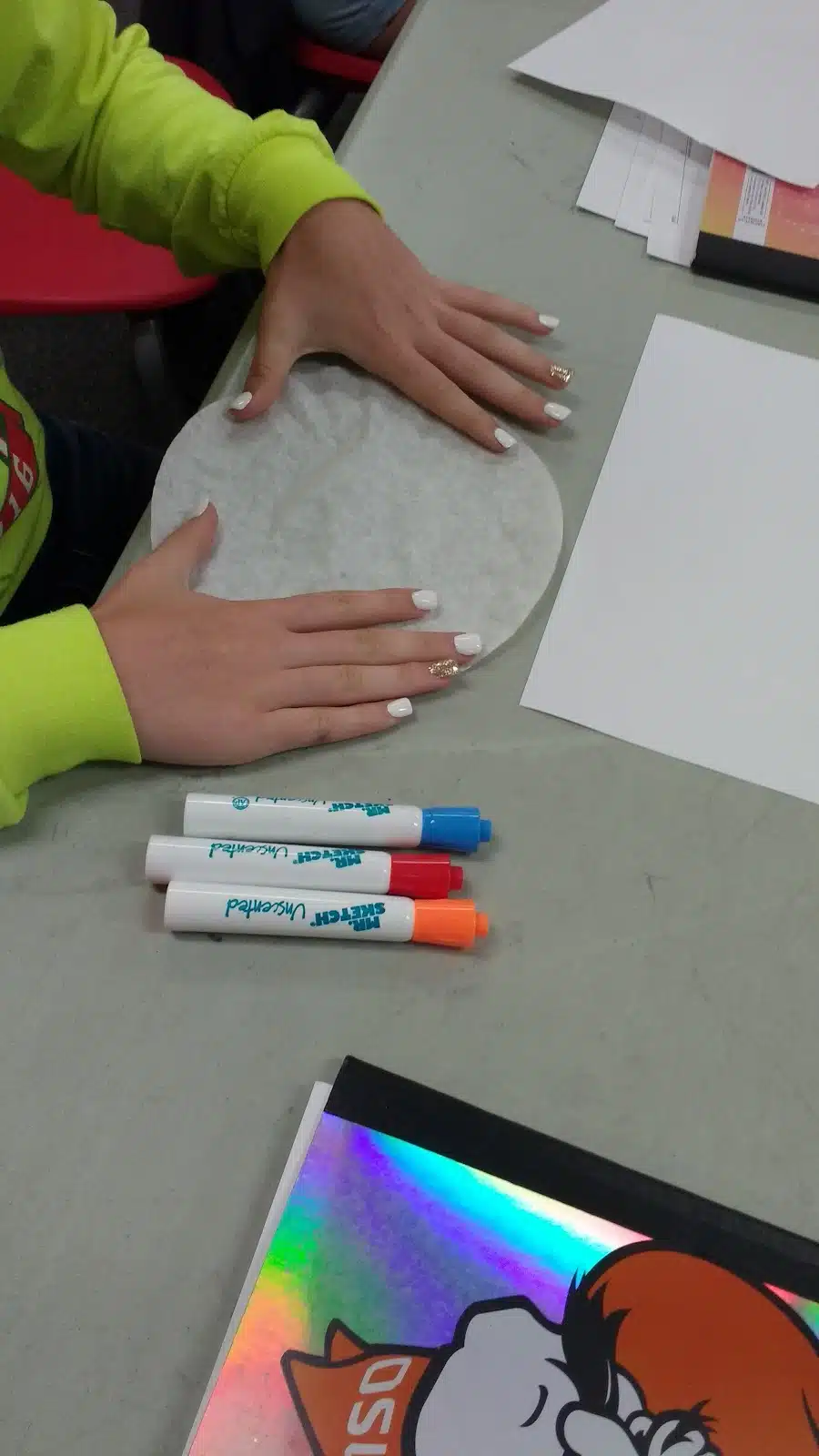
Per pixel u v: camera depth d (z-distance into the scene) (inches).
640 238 25.3
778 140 25.6
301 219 23.0
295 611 19.6
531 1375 13.8
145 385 35.9
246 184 23.4
